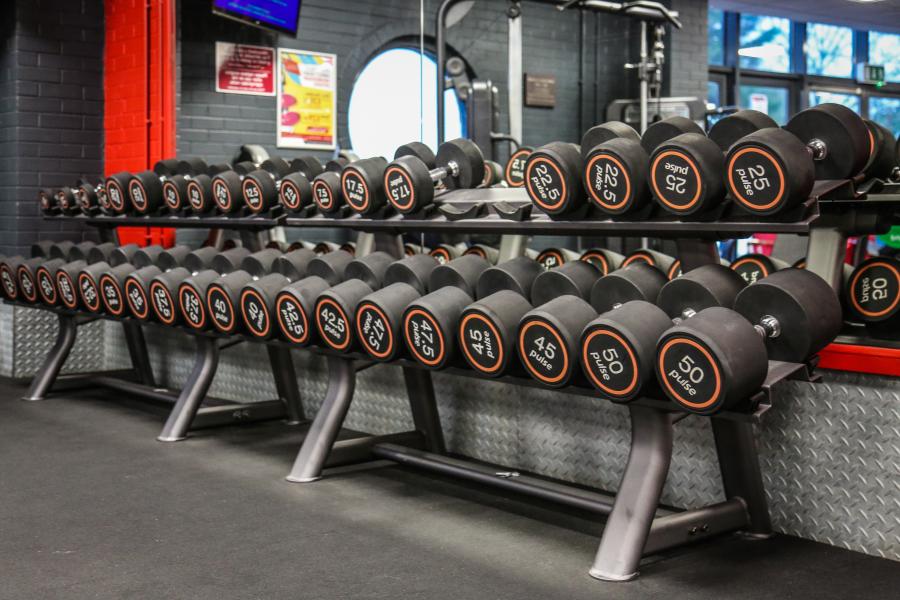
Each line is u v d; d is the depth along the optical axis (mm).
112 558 2375
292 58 5176
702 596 2117
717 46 6434
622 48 5973
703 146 2301
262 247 4262
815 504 2484
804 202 2225
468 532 2590
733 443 2480
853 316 2625
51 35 5109
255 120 5164
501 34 5719
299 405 4031
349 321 2979
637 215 2506
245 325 3475
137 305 3914
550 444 3125
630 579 2217
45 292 4520
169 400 4094
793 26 5582
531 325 2414
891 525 2342
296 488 3016
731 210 2346
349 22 5164
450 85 5281
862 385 2381
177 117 4973
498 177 4160
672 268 3297
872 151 2566
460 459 3381
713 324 2094
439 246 4125
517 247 3512
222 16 4695
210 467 3275
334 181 3365
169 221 4184
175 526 2633
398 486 3049
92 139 5266
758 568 2291
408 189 3057
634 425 2365
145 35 4949
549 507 2828
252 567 2312
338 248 4492
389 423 3723
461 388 3426
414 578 2240
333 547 2461
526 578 2238
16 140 5062
